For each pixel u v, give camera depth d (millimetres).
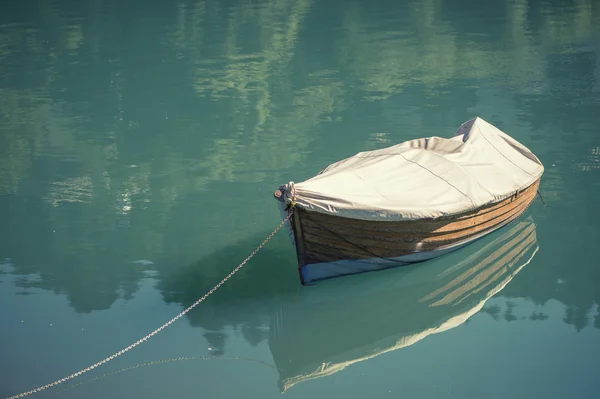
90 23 31641
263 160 17938
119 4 35188
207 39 28594
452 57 25391
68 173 17625
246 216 15320
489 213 13469
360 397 10367
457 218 12727
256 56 26156
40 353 11211
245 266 13492
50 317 12102
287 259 13711
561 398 10188
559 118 19781
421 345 11562
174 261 13703
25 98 22781
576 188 16094
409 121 19906
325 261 12445
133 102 22156
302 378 10828
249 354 11297
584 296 12531
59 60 26469
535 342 11430
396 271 13094
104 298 12625
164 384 10617
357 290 12898
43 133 20062
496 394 10328
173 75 24406
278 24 30531
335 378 10836
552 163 17234
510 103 20953
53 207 15922
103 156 18531
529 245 14078
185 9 33656
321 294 12703
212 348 11406
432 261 13375
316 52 26422
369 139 18828
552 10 31953
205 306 12391
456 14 31734
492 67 24172
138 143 19250
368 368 11062
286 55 26203
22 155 18672
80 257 13938
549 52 25625
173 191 16562
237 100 21984
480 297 12695
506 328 11836
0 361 11008
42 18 32750
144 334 11688
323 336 11859
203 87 23172
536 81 22641
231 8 33688
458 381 10648
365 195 11859
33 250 14195
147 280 13133
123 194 16469
